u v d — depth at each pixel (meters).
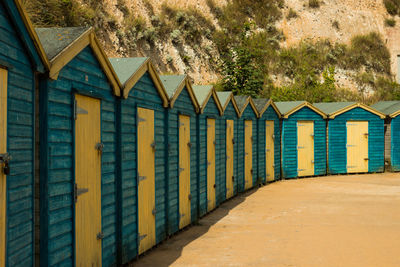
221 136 14.20
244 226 11.26
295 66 38.03
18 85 4.58
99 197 6.54
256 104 19.09
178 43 31.23
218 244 9.45
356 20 45.59
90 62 6.31
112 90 7.05
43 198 5.04
